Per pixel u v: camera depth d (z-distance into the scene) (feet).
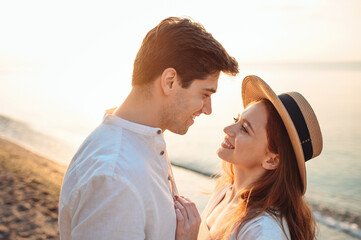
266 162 6.37
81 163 4.75
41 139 62.18
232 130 6.62
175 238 5.25
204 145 55.16
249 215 5.90
